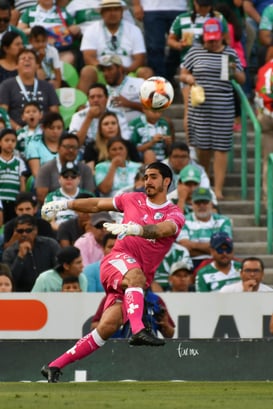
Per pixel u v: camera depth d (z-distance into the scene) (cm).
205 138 4844
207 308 3594
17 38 5034
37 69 5159
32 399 2647
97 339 3019
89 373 3281
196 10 5156
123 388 2897
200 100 4741
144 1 5441
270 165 4609
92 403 2584
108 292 3052
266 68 4812
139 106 5022
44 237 4125
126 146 4622
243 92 4947
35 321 3550
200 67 4828
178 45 5184
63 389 2870
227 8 5275
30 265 4062
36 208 4328
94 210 3131
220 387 2928
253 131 5297
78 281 3809
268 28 5412
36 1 5541
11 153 4525
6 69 5041
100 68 5150
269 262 4562
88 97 4888
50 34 5422
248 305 3600
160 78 3519
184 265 4031
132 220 3058
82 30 5519
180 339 3297
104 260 3061
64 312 3556
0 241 4334
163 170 3080
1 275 3788
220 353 3294
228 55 4850
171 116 5334
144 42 5428
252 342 3297
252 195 4969
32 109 4725
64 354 3033
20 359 3284
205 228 4409
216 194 4853
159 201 3080
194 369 3294
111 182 4562
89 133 4812
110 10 5244
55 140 4688
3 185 4509
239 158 5181
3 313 3544
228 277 4119
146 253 3061
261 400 2641
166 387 2928
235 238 4703
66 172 4406
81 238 4156
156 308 3441
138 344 2911
